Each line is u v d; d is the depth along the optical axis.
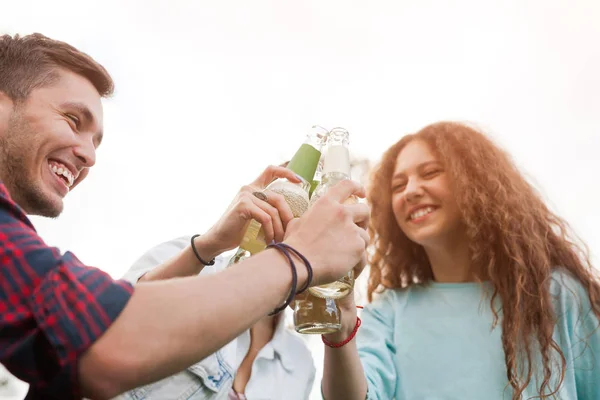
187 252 1.04
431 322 1.50
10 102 1.02
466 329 1.45
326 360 1.14
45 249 0.53
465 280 1.62
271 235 0.86
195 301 0.55
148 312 0.52
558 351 1.30
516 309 1.40
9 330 0.49
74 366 0.49
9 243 0.52
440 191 1.60
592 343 1.37
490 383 1.34
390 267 1.82
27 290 0.51
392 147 1.93
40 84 1.05
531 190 1.75
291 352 1.55
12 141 1.00
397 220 1.69
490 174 1.65
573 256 1.58
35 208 1.07
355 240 0.74
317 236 0.71
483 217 1.57
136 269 1.34
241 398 1.35
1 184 0.58
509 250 1.50
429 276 1.77
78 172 1.14
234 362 1.24
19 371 0.50
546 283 1.44
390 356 1.49
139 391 1.05
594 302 1.43
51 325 0.49
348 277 0.93
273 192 0.92
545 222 1.66
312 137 1.08
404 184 1.72
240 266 0.63
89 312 0.50
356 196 0.89
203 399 1.12
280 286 0.63
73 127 1.10
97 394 0.51
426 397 1.38
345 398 1.14
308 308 0.97
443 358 1.42
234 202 1.03
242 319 0.57
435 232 1.58
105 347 0.50
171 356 0.52
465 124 1.86
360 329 1.59
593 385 1.33
